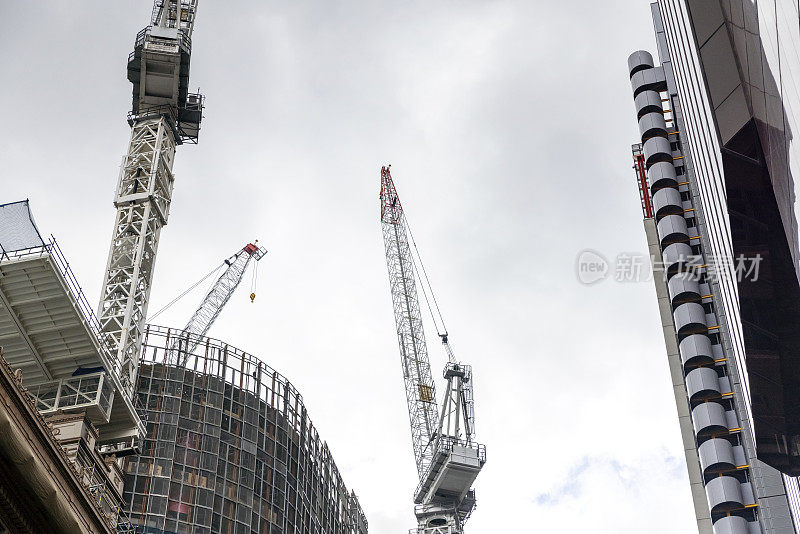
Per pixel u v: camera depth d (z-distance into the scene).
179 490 131.75
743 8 76.56
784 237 90.06
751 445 137.50
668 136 177.12
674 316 154.25
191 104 125.81
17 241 81.88
